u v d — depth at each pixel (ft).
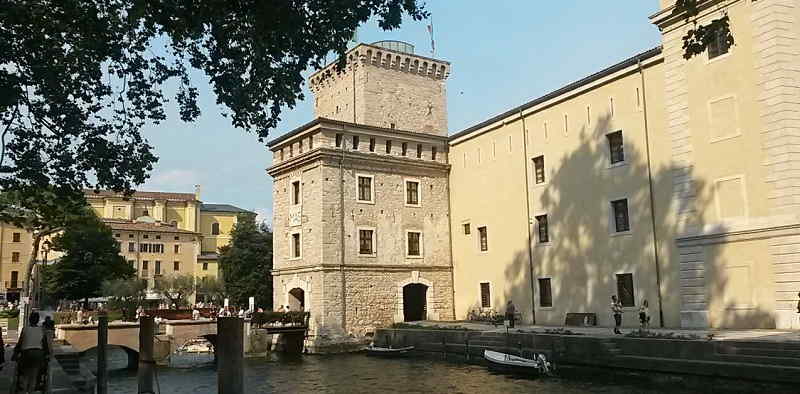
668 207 110.01
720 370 78.23
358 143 154.92
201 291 257.14
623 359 92.02
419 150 166.91
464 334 124.16
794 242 88.28
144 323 77.66
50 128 50.26
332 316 144.05
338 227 148.25
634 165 117.19
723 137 98.89
